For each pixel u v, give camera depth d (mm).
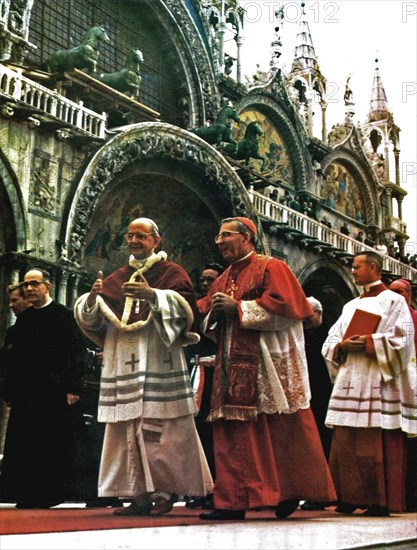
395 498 7043
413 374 7305
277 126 31859
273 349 5648
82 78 20078
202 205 23844
